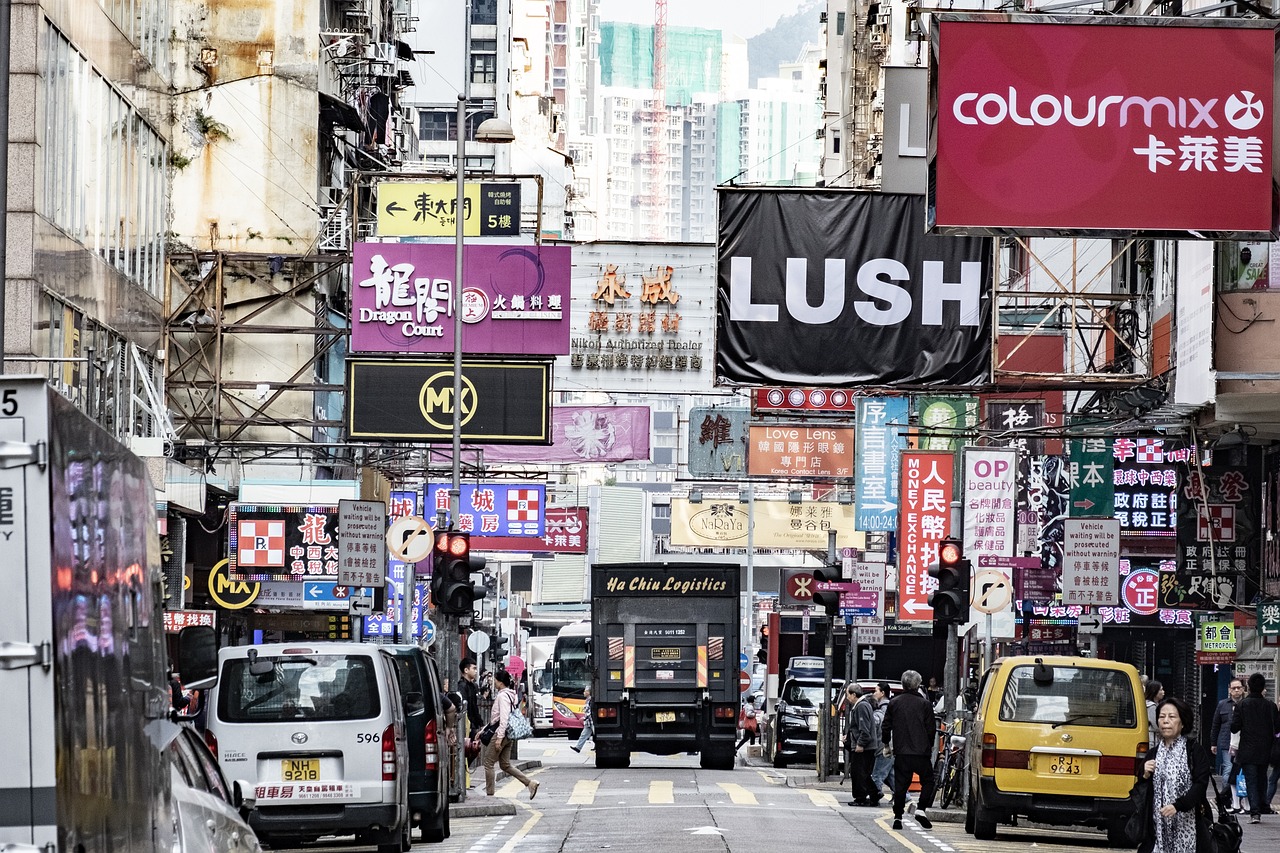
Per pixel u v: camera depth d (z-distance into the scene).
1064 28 24.34
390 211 53.06
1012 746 24.88
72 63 32.94
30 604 6.80
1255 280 31.53
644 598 46.12
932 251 34.56
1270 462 38.69
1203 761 16.69
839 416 49.06
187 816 11.52
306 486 49.59
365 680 20.70
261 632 53.97
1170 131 24.22
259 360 53.50
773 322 34.38
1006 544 40.81
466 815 29.58
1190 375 33.03
